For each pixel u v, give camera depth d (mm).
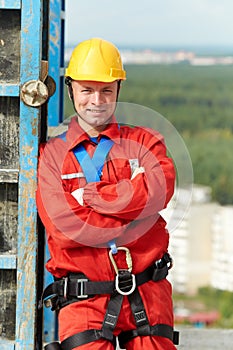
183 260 56469
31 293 6961
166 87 110125
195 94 110625
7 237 6984
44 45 7039
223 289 54469
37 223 6949
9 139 6926
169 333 6672
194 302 51906
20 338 6984
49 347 6602
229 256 56469
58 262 6637
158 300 6648
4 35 6863
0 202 6973
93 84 6699
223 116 102875
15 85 6832
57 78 8852
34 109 6832
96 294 6559
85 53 6785
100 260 6562
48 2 7027
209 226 60250
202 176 70938
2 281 7023
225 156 79312
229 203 67188
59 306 6691
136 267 6613
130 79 117062
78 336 6488
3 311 7039
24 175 6875
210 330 9500
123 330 6656
